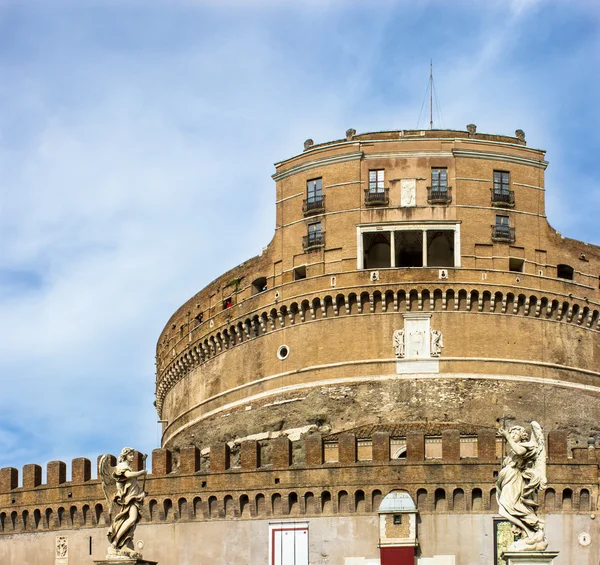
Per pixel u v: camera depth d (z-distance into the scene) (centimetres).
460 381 10738
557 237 11256
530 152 11312
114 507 5959
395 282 10912
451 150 11156
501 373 10794
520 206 11181
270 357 11344
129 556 5819
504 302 10925
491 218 11088
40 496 10238
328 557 9181
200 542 9519
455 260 10969
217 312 11944
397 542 9044
